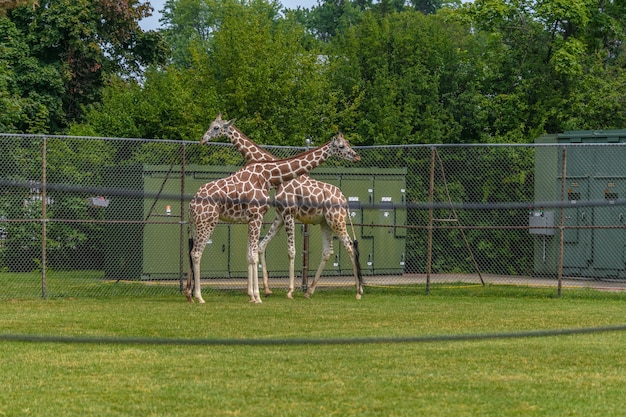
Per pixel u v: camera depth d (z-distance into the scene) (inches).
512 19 1008.2
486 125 967.6
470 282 698.2
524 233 772.0
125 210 700.0
